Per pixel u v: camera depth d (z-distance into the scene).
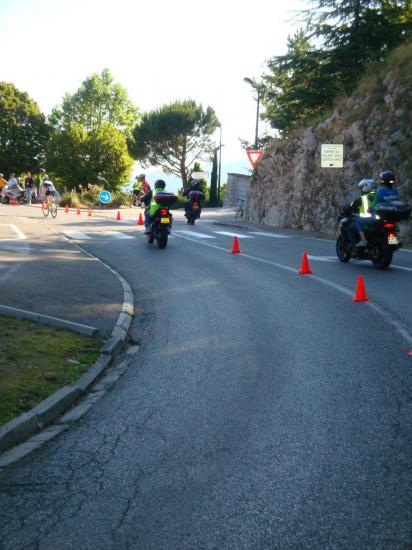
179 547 3.22
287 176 29.91
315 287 11.23
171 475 4.06
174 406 5.39
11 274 11.35
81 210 39.62
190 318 8.87
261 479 3.96
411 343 7.24
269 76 39.75
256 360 6.71
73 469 4.18
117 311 8.90
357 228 13.75
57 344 7.00
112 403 5.52
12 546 3.26
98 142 53.50
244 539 3.28
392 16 27.83
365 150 23.98
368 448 4.40
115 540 3.30
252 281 11.98
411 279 11.98
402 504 3.60
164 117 62.38
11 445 4.59
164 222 17.50
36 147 77.44
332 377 6.07
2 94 76.38
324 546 3.20
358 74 28.59
